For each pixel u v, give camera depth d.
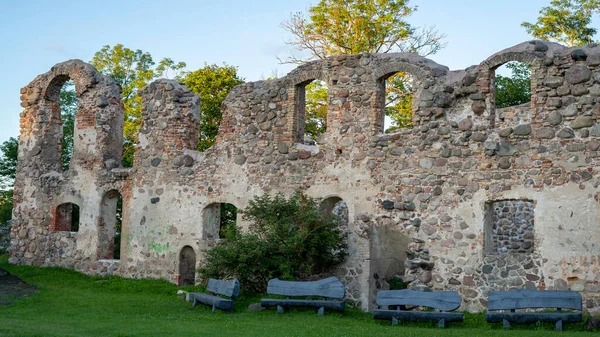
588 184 15.20
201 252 20.56
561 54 15.88
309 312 15.70
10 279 20.19
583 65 15.60
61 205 24.17
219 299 15.80
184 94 22.06
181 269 21.03
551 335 12.72
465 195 16.72
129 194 22.39
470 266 16.42
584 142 15.38
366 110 18.52
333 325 13.97
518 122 22.55
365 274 17.88
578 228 15.19
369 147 18.31
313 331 13.08
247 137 20.38
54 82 24.80
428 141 17.42
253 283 17.47
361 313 15.88
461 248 16.61
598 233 14.95
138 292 19.80
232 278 17.66
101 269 22.52
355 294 17.94
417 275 17.03
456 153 16.98
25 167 25.05
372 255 17.91
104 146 23.17
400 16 32.16
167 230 21.41
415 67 17.84
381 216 17.89
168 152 21.75
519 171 16.08
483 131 16.69
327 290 15.59
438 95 17.38
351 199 18.41
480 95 16.78
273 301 15.74
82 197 23.38
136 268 21.84
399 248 17.56
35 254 24.22
